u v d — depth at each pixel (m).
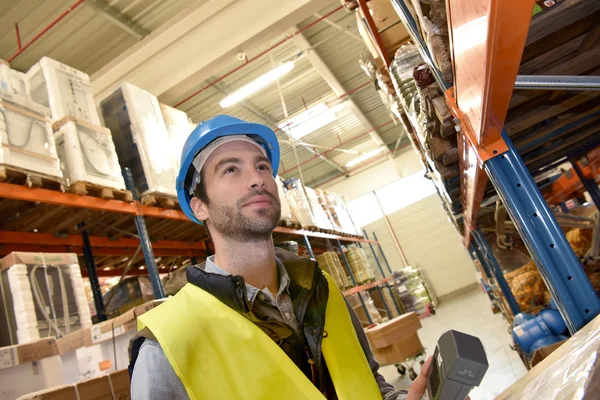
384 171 17.14
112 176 4.11
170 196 4.75
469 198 3.31
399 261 16.41
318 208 10.19
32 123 3.51
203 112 10.98
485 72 1.19
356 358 1.39
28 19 6.50
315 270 1.43
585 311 1.68
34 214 4.00
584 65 2.09
